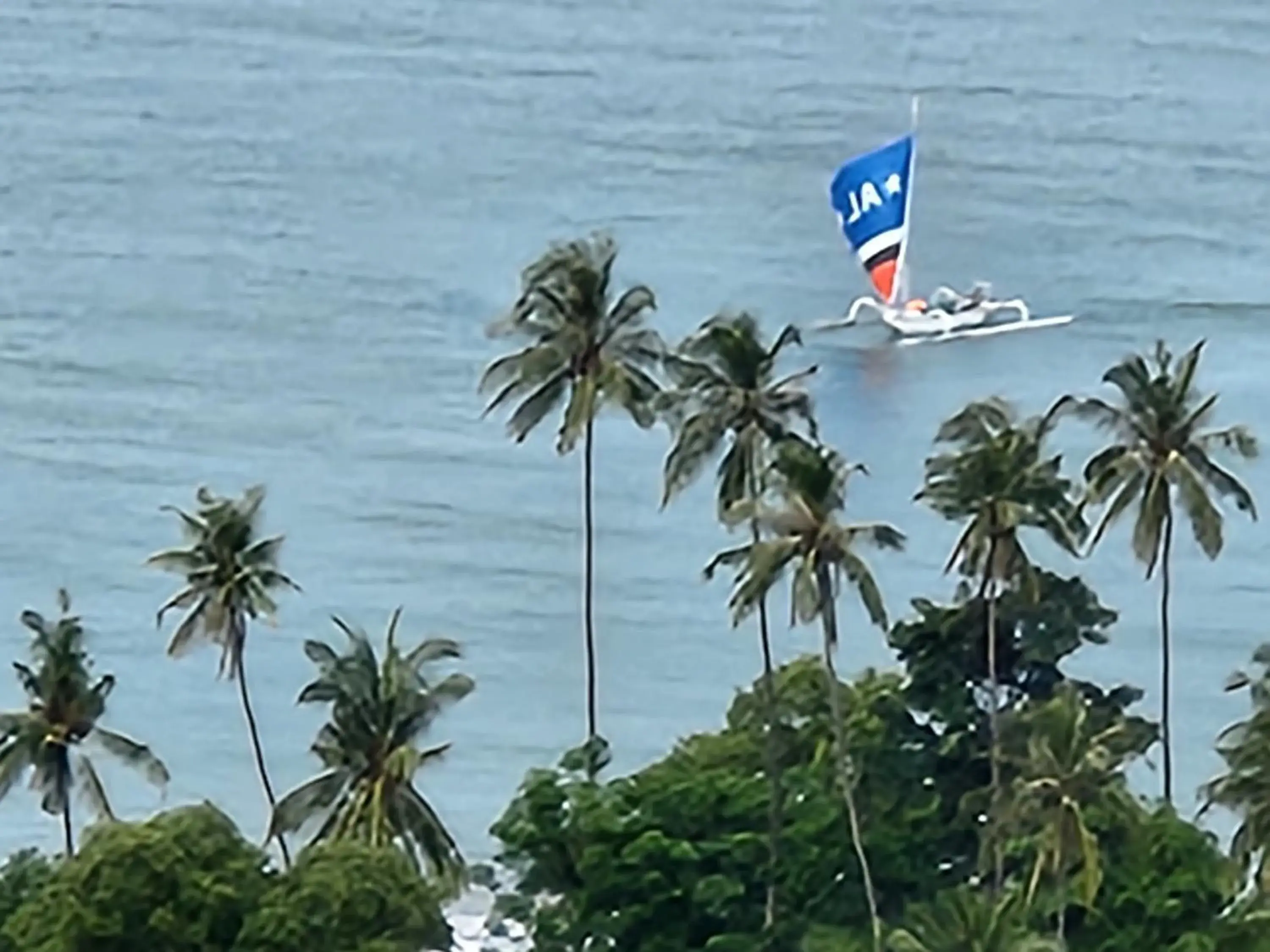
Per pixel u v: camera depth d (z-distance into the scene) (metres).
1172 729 173.50
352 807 112.50
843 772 119.00
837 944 115.94
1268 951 113.00
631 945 117.19
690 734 161.12
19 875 112.44
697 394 125.56
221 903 102.19
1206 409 127.25
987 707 123.81
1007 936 106.56
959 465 123.56
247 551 124.31
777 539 116.88
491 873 127.75
